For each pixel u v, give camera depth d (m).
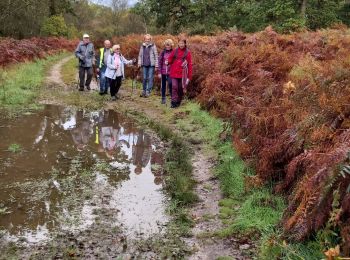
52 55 30.28
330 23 29.83
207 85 10.07
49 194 5.68
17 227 4.80
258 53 10.46
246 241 4.48
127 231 4.74
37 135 8.52
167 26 37.88
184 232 4.71
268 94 6.70
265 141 5.80
